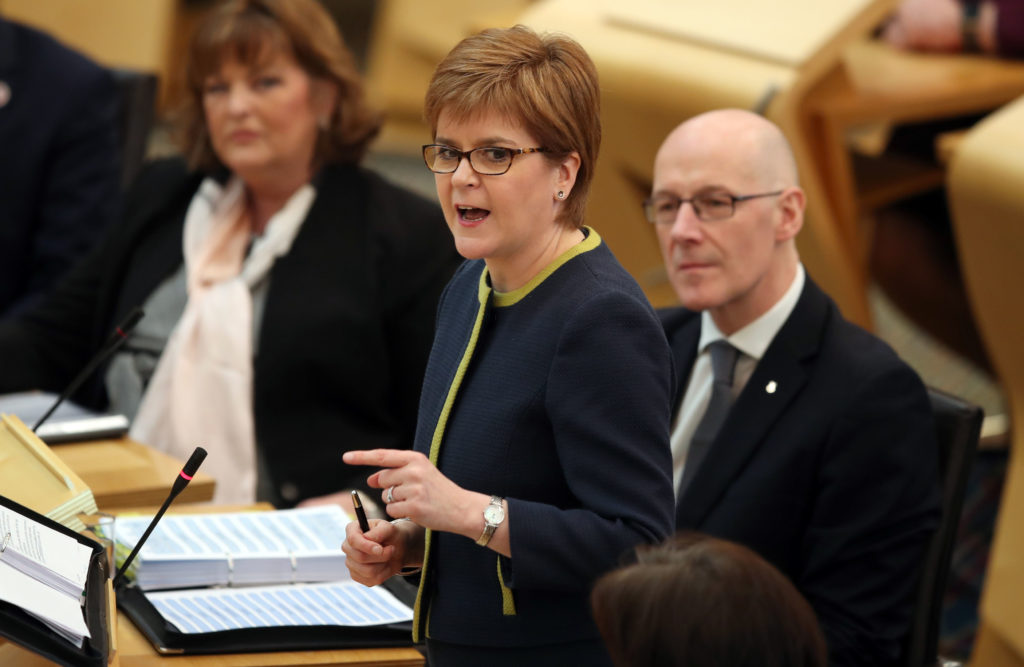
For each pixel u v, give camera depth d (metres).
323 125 10.72
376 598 7.09
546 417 5.30
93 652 5.32
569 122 5.27
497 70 5.20
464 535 5.22
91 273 11.40
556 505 5.36
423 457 5.08
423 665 6.59
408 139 27.67
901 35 14.98
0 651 5.89
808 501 7.58
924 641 7.63
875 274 16.69
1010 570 9.98
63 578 5.61
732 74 11.80
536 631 5.37
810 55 11.35
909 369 7.62
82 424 9.41
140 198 11.33
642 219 13.62
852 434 7.48
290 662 6.38
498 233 5.29
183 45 26.77
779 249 7.96
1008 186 9.66
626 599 3.96
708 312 8.23
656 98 12.52
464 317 5.80
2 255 14.13
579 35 13.87
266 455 10.23
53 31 23.70
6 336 11.20
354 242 10.53
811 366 7.75
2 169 14.10
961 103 12.27
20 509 5.94
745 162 7.85
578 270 5.41
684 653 3.83
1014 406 10.53
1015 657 9.97
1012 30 14.05
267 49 10.29
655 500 5.18
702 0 12.98
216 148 10.68
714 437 7.94
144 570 7.01
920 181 14.12
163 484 8.59
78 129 14.32
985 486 14.98
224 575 7.16
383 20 27.17
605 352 5.20
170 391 10.35
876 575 7.37
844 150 11.74
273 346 10.27
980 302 10.53
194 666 6.25
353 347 10.28
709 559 3.98
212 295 10.55
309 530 7.74
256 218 11.00
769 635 3.83
